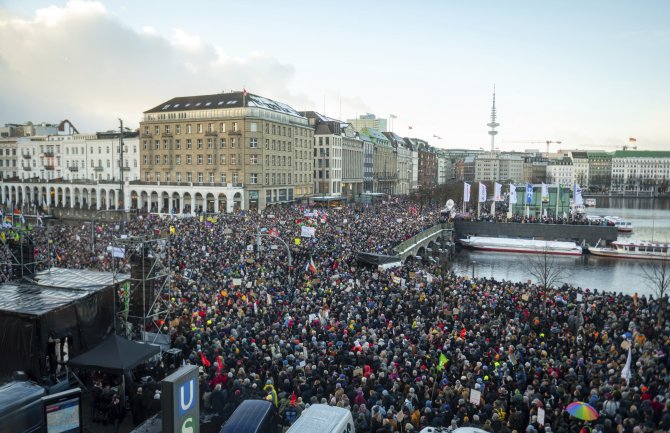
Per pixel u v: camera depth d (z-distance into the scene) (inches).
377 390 762.2
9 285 964.6
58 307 829.2
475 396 736.3
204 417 770.8
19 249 1065.5
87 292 913.5
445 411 721.0
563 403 768.9
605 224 4087.1
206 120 4143.7
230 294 1312.7
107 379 868.0
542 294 1555.1
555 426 698.8
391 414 681.6
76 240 2057.1
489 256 3599.9
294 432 588.4
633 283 2778.1
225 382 810.8
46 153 5167.3
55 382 834.8
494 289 1590.8
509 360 909.2
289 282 1518.2
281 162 4493.1
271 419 673.0
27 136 5590.6
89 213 4033.0
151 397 775.1
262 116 4160.9
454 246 3639.3
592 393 753.0
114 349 791.1
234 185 4025.6
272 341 976.3
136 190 4325.8
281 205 4360.2
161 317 1154.7
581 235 3806.6
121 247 1256.8
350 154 6107.3
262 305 1225.4
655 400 745.6
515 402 756.0
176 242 2033.7
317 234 2395.4
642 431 639.1
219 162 4136.3
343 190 5920.3
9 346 800.9
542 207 4254.4
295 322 1101.7
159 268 1138.7
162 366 905.5
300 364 869.2
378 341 989.8
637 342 1051.9
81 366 764.6
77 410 617.0
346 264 1878.7
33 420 632.4
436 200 5930.1
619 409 720.3
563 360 937.5
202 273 1556.3
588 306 1405.0
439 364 869.8
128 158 4670.3
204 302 1243.8
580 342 1095.0
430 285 1596.9
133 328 1049.5
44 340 803.4
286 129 4562.0
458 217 4143.7
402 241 2608.3
